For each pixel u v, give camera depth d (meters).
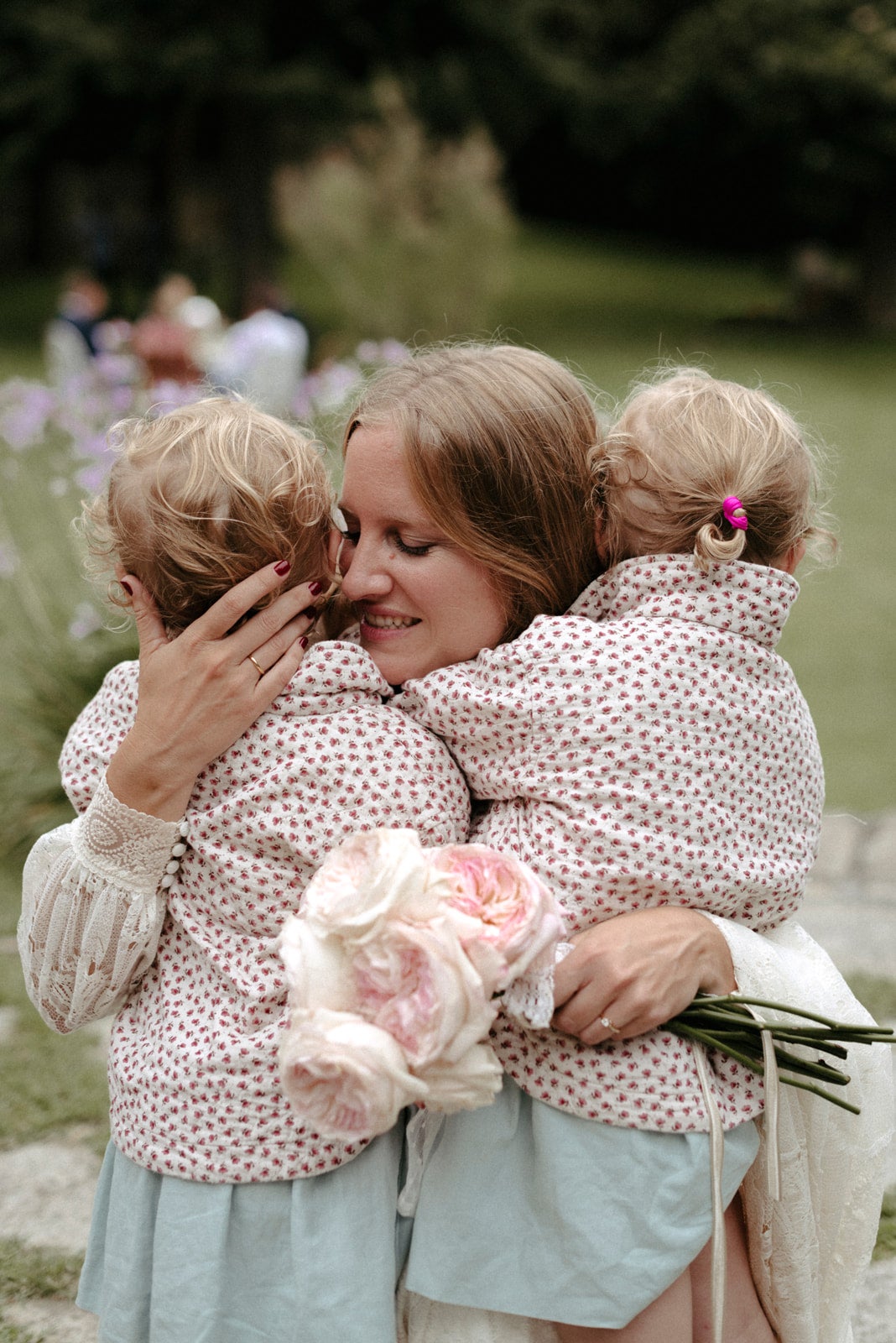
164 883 1.56
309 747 1.51
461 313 14.18
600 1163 1.48
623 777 1.50
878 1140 1.66
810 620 7.80
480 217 14.03
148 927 1.54
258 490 1.52
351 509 1.63
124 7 17.69
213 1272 1.47
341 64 18.98
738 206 24.58
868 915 3.85
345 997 1.29
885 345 18.88
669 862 1.49
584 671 1.52
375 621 1.66
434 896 1.30
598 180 27.70
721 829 1.52
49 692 4.44
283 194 14.51
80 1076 3.03
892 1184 2.60
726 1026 1.51
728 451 1.57
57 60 17.52
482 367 1.64
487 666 1.57
